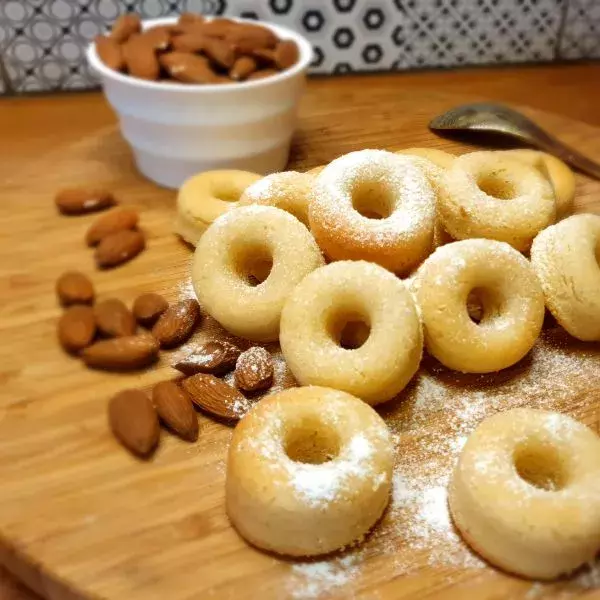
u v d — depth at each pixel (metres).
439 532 0.19
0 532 0.18
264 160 0.33
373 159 0.26
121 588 0.17
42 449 0.21
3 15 0.39
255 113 0.31
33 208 0.32
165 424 0.21
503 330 0.23
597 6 0.47
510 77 0.47
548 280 0.24
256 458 0.18
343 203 0.25
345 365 0.21
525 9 0.46
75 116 0.40
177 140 0.31
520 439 0.19
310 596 0.17
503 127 0.36
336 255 0.25
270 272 0.25
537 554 0.17
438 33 0.45
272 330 0.24
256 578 0.17
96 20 0.40
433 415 0.22
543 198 0.27
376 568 0.18
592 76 0.47
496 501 0.17
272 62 0.32
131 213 0.30
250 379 0.22
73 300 0.26
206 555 0.18
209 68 0.31
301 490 0.17
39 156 0.35
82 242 0.30
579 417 0.22
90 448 0.21
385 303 0.22
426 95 0.42
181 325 0.25
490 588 0.17
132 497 0.19
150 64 0.30
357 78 0.45
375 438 0.19
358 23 0.44
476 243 0.24
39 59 0.41
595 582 0.17
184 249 0.29
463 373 0.24
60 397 0.22
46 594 0.18
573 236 0.25
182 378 0.23
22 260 0.28
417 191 0.25
